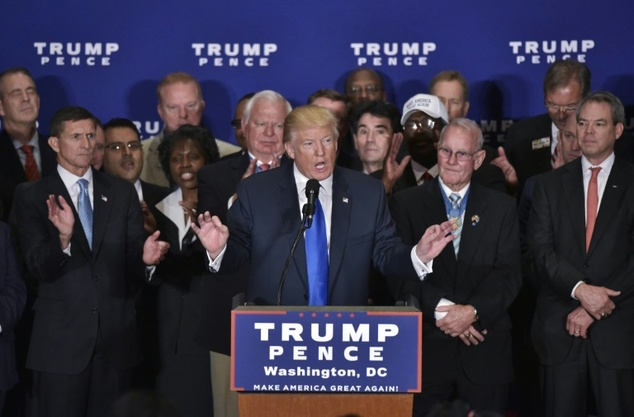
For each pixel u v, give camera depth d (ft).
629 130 54.80
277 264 31.99
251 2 55.52
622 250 40.55
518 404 48.14
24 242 40.83
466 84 51.70
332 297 31.83
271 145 41.78
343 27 55.57
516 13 55.11
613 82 54.95
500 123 55.52
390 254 31.73
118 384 41.47
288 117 32.35
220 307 39.58
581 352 40.75
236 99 55.88
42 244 40.60
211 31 55.67
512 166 50.75
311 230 32.14
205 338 39.81
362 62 55.67
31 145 49.55
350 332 27.96
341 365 27.99
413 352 27.96
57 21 55.42
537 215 41.60
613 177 41.16
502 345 39.68
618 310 40.29
